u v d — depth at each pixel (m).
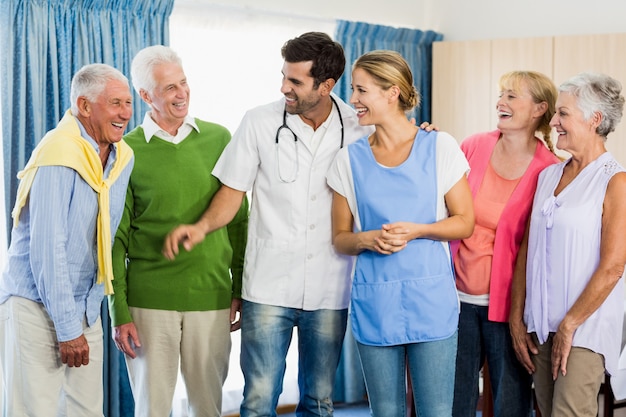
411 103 2.78
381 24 5.16
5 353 2.81
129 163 2.93
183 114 3.08
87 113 2.77
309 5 4.78
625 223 2.72
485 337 3.10
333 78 2.84
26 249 2.75
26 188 2.69
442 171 2.75
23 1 3.73
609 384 3.91
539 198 2.92
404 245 2.68
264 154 2.96
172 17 4.27
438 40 5.33
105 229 2.80
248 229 3.06
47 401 2.80
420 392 2.79
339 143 2.94
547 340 2.89
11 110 3.73
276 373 3.01
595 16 4.81
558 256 2.82
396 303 2.75
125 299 3.12
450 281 2.79
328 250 2.96
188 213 3.10
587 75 2.79
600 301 2.74
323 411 3.05
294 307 2.97
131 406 4.17
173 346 3.14
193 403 3.22
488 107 4.89
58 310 2.68
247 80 4.58
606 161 2.78
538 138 3.11
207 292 3.14
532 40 4.78
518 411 3.10
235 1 4.46
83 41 3.92
